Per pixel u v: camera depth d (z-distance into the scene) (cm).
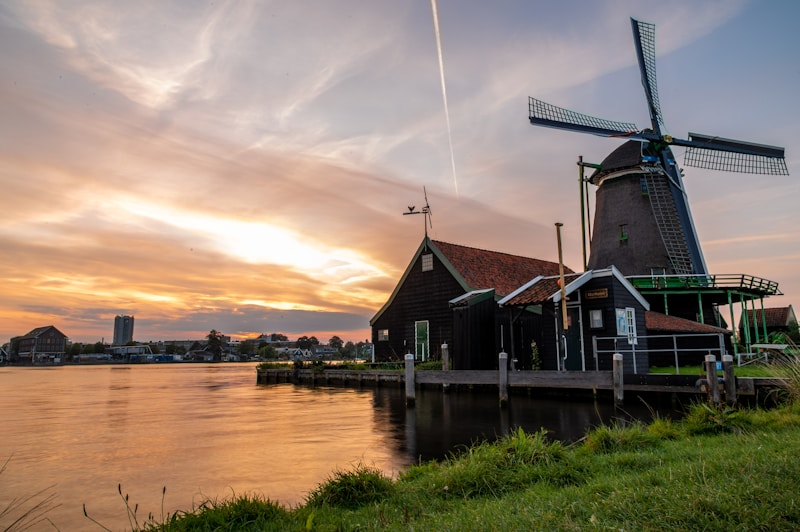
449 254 3522
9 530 680
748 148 3712
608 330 2236
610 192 3809
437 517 536
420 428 1424
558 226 2261
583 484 644
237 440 1302
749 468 581
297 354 18038
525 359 2733
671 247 3516
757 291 3231
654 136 3688
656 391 1692
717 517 450
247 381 4697
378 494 645
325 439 1286
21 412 2042
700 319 3136
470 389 2416
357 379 3219
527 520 489
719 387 1552
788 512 446
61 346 18462
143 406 2255
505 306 2439
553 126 3666
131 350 18625
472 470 689
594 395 1814
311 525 504
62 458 1113
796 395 1286
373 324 3844
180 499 805
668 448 836
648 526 443
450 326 3350
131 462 1066
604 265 3734
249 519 568
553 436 1270
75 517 729
